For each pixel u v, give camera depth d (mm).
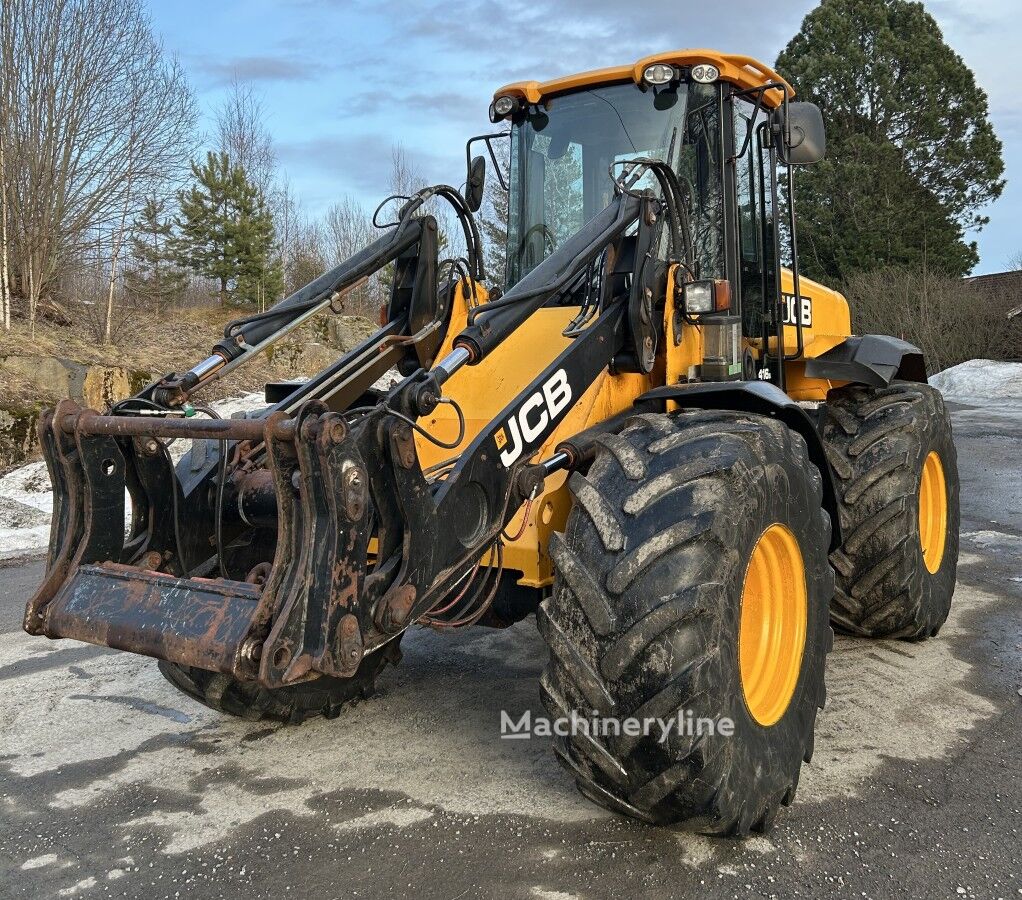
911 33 29109
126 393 11094
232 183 20000
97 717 3498
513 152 3867
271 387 3623
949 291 23406
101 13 13062
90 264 13844
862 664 3941
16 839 2584
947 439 4469
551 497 2766
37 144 12383
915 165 28500
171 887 2336
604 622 2311
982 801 2729
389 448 2250
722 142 3443
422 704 3572
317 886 2326
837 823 2605
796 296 4234
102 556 2541
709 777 2283
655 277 3021
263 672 2000
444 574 2389
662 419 2707
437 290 3383
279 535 2139
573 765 2438
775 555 2771
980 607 4824
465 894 2277
